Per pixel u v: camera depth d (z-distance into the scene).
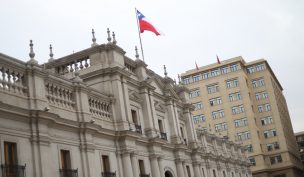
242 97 94.31
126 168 29.42
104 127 28.78
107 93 30.66
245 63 99.94
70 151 24.53
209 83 98.12
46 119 22.28
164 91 40.38
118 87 30.89
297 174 98.88
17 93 21.34
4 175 19.05
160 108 38.41
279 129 93.31
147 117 34.69
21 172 20.08
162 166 35.09
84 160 25.50
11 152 20.30
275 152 92.12
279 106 101.31
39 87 22.77
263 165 88.62
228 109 94.88
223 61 98.00
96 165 26.66
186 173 40.03
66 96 25.77
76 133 25.55
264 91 96.81
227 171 56.56
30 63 22.45
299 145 145.50
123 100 31.19
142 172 32.31
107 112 29.88
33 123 21.70
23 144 20.89
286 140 94.81
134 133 30.62
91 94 28.27
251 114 92.44
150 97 35.97
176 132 39.66
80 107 26.55
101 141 27.97
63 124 24.05
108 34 32.12
